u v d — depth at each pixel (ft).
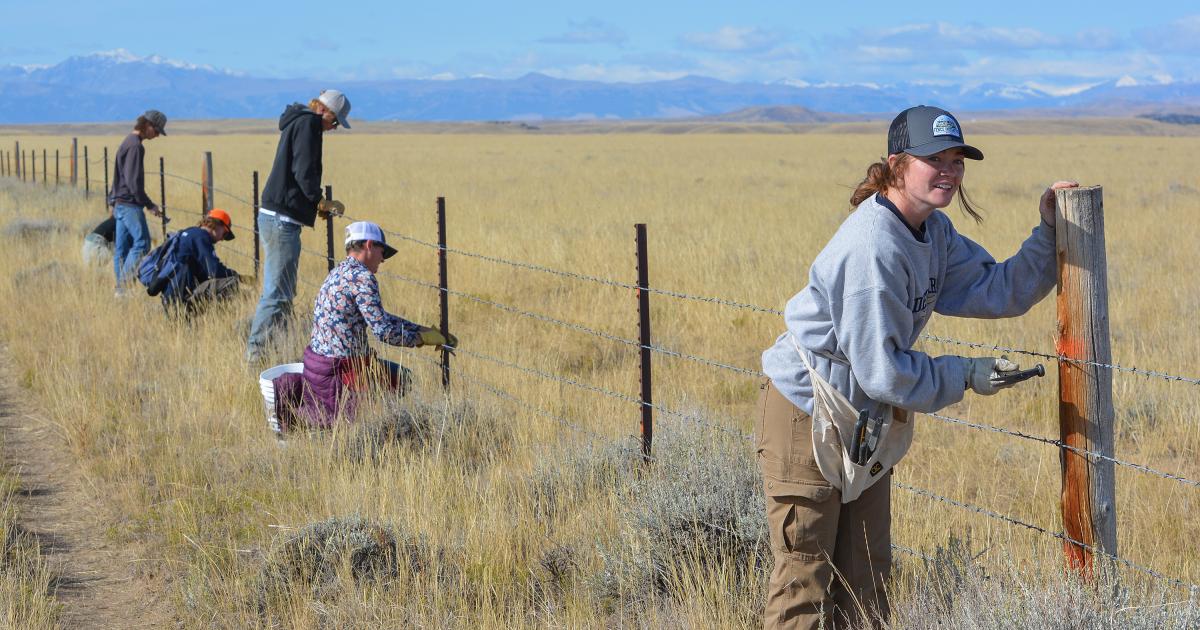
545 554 14.88
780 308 31.48
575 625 12.63
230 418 21.83
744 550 13.65
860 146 260.62
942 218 10.14
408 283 35.88
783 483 10.33
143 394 23.95
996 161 154.10
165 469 19.06
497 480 17.29
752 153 209.46
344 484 17.12
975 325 28.86
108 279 36.63
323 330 21.38
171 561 15.33
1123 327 28.68
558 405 21.63
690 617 12.25
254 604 13.67
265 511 16.96
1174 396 21.72
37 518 17.34
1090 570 10.33
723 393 24.06
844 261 9.29
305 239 50.44
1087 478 10.18
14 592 13.93
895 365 9.26
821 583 10.57
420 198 81.35
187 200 73.87
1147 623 9.37
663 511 14.14
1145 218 57.93
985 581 10.79
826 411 9.94
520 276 37.86
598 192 92.07
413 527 15.37
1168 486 16.70
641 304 17.24
